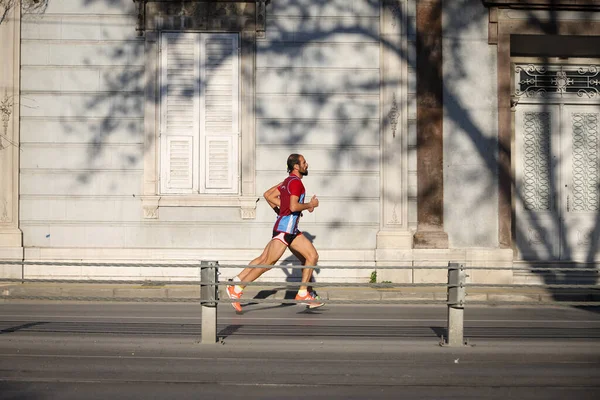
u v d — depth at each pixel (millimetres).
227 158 18062
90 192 17922
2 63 17828
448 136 18156
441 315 13656
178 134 18031
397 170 17922
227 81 18078
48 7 17969
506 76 18281
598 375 8117
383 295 16484
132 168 17938
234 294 13438
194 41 18062
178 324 11828
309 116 18109
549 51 19500
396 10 18109
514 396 7223
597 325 12273
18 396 7102
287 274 17734
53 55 17953
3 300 15977
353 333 10812
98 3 18031
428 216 17969
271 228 17953
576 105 19625
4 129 17766
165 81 18047
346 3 18203
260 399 7012
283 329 11227
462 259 17922
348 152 18109
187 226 17938
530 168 19531
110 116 17953
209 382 7703
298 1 18172
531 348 9391
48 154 17922
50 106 17938
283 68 18125
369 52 18188
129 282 9578
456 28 18234
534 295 16656
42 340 9773
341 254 17875
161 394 7195
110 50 18000
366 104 18156
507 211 18156
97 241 17875
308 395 7176
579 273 19078
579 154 19609
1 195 17734
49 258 17750
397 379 7871
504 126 18234
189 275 17891
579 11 18422
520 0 18172
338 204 18062
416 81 18109
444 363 8664
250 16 18094
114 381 7727
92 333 10578
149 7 18000
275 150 18078
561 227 19453
